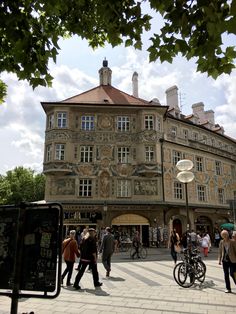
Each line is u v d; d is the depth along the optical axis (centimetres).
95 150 3141
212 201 3691
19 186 6091
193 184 3512
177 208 3234
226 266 976
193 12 452
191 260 1123
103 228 2888
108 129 3222
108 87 3834
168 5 459
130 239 2878
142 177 3133
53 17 621
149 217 3058
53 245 439
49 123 3209
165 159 3259
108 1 530
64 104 3180
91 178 3062
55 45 570
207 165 3784
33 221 459
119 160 3159
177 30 501
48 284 431
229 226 2491
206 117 4744
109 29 575
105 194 3033
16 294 438
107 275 1300
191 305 803
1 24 503
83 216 2953
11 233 463
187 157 3550
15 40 512
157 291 990
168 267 1616
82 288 1047
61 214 445
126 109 3291
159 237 2964
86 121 3228
